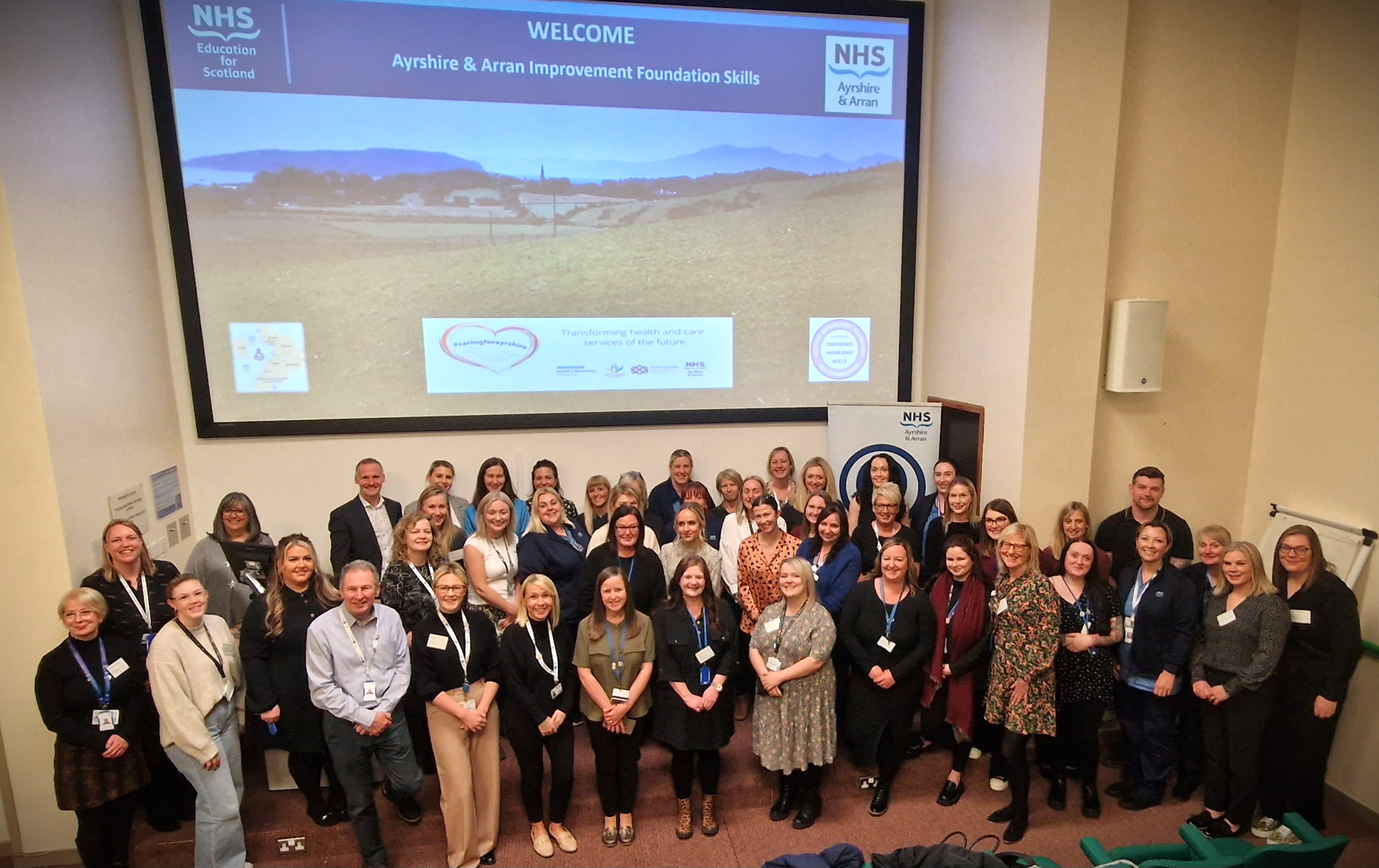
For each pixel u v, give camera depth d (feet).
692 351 16.51
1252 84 12.94
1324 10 12.30
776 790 11.96
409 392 15.62
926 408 15.80
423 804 11.57
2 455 10.43
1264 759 11.11
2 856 11.25
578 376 16.19
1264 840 10.97
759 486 14.39
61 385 10.99
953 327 15.75
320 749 10.34
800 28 15.89
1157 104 12.82
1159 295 13.33
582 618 12.09
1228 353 13.65
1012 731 10.68
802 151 16.29
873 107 16.38
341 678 9.89
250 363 14.93
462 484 16.08
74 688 9.58
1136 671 11.25
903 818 11.55
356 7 14.42
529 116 15.29
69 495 11.05
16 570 10.68
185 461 14.87
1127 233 13.09
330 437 15.47
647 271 16.12
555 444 16.34
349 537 13.73
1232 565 10.42
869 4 15.92
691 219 16.11
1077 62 12.32
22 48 10.66
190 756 9.57
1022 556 10.67
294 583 10.24
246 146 14.38
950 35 15.56
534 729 10.46
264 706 10.12
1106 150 12.63
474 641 10.34
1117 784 12.12
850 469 16.15
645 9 15.35
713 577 13.08
